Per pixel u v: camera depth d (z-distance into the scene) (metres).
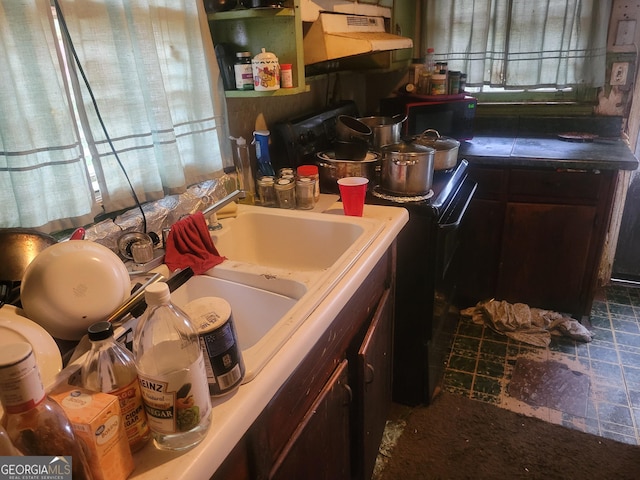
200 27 1.33
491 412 1.88
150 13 1.17
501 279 2.47
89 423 0.54
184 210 1.37
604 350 2.22
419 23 2.74
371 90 2.95
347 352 1.22
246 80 1.45
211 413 0.67
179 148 1.36
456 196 1.86
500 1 2.51
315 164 1.88
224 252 1.41
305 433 0.96
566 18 2.43
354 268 1.12
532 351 2.25
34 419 0.51
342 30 1.71
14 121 0.92
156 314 0.66
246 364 0.77
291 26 1.41
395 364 1.87
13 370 0.48
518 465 1.64
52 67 0.95
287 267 1.49
